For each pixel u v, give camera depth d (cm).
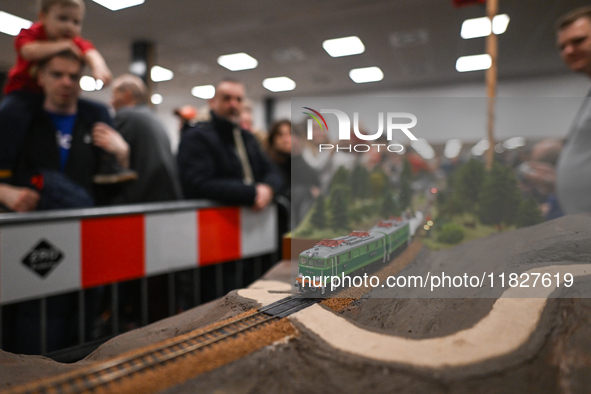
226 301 136
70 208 243
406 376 84
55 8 244
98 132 272
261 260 310
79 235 199
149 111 323
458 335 98
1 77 684
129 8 560
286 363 93
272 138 388
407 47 761
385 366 88
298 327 109
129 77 339
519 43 740
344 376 86
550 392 79
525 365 86
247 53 789
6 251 175
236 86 303
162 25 620
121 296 265
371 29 664
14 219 177
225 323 113
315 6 570
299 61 852
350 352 95
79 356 199
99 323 251
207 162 282
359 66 898
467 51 786
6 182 237
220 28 642
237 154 306
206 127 294
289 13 591
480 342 94
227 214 274
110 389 85
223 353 98
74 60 253
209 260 265
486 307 107
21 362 113
